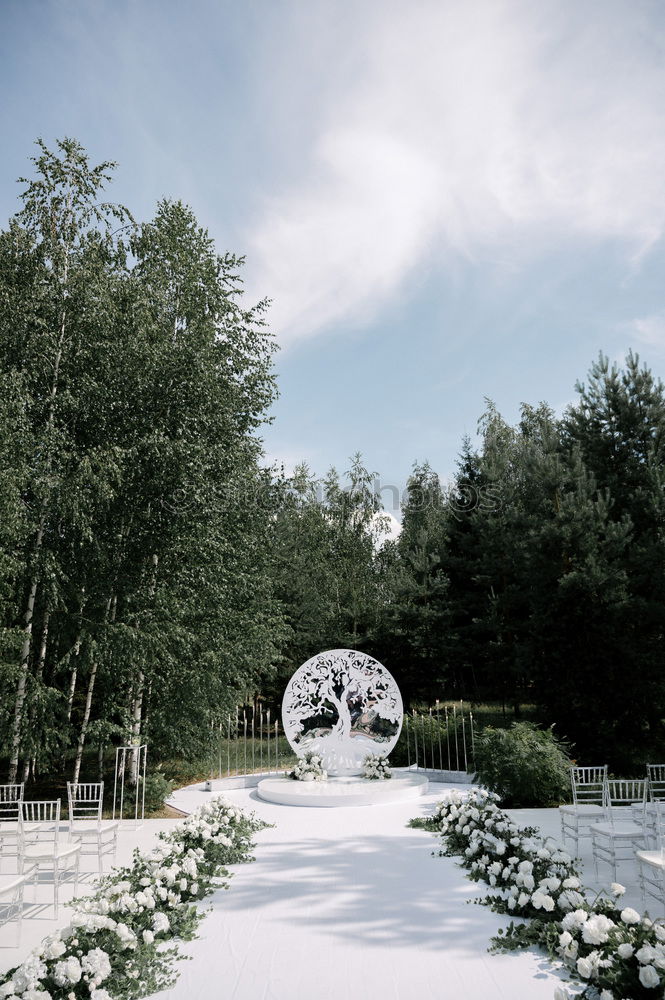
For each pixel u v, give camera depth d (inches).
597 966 153.2
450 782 509.4
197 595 496.1
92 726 434.0
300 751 516.1
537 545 609.0
